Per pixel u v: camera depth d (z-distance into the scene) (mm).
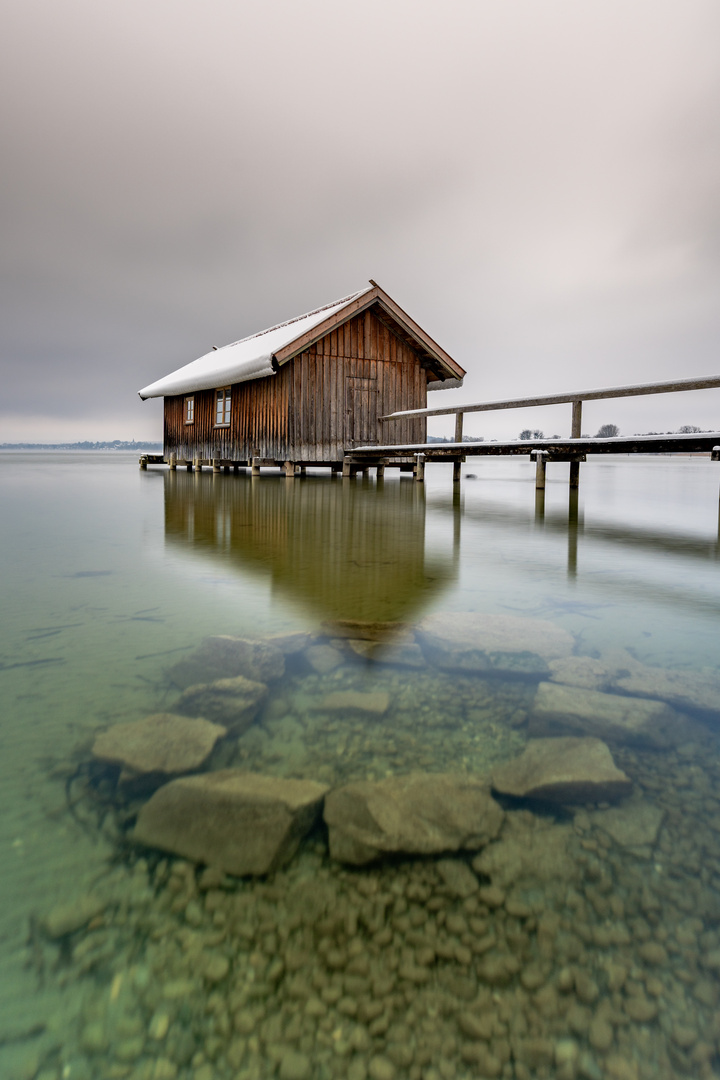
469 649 1831
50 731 1293
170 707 1410
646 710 1415
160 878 874
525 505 6863
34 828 974
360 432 12531
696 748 1273
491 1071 628
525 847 957
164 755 1188
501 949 768
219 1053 641
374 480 13031
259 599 2414
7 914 802
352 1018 681
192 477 13461
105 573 2887
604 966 745
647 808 1062
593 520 5363
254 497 7750
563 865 917
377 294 11641
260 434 12609
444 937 784
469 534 4332
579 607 2350
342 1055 641
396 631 2012
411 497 7953
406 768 1180
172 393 16016
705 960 750
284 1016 682
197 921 801
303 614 2205
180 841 948
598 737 1308
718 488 11062
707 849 952
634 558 3387
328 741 1289
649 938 783
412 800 1059
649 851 947
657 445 5559
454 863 920
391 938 781
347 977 729
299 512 5848
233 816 998
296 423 11648
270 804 1020
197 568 3020
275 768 1174
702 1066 634
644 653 1846
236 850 929
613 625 2125
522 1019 681
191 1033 660
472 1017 683
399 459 12984
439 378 13961
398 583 2719
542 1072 629
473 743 1286
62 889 846
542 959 754
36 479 12180
